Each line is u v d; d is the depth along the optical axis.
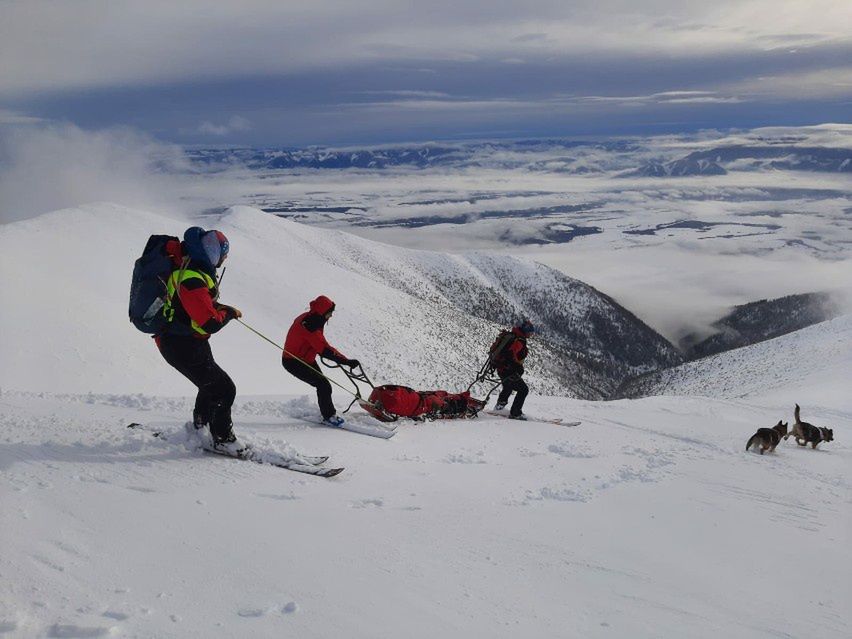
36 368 27.34
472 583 3.79
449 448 8.30
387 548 4.15
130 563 3.29
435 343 89.38
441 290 189.88
